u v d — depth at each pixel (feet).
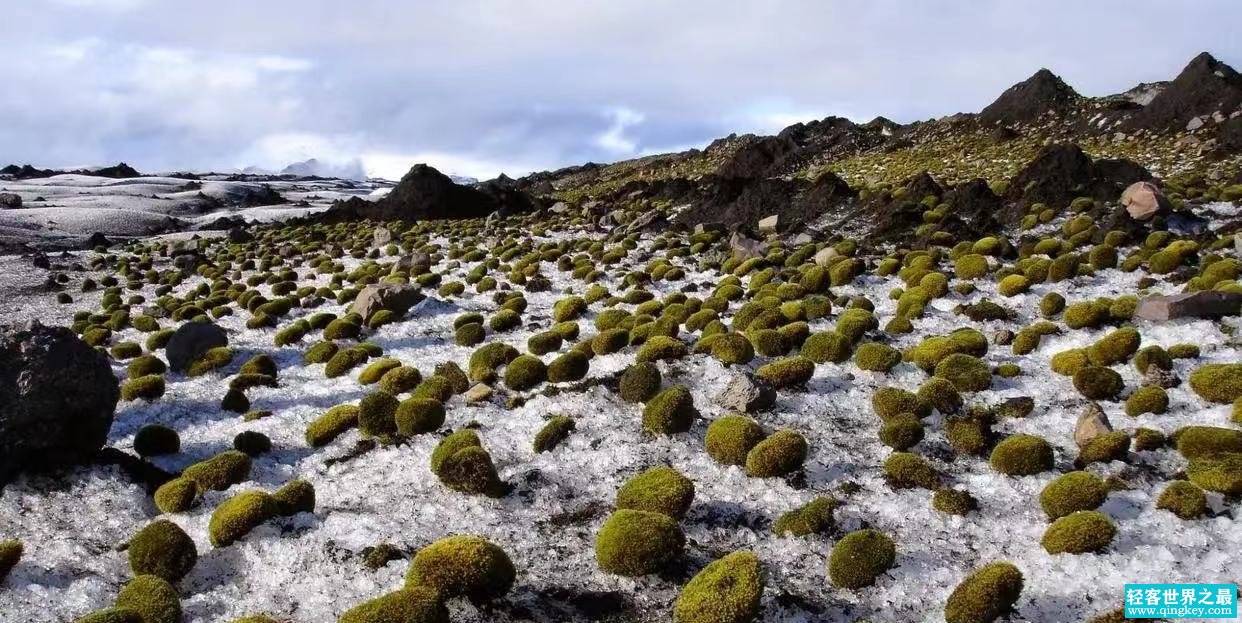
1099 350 37.83
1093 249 59.72
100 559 24.99
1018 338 41.70
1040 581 21.79
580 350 43.37
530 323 56.44
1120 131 141.79
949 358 37.27
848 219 93.45
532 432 33.65
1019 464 27.78
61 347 30.04
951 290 56.13
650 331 45.50
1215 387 31.99
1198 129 127.13
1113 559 22.07
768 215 103.60
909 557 23.44
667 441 31.65
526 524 26.27
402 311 62.03
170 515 28.12
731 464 29.40
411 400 34.32
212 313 69.92
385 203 153.58
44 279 99.71
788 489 27.71
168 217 194.80
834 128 212.84
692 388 37.58
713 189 119.44
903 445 30.55
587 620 21.18
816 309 50.85
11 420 28.48
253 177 455.63
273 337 59.72
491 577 21.25
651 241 96.17
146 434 33.83
